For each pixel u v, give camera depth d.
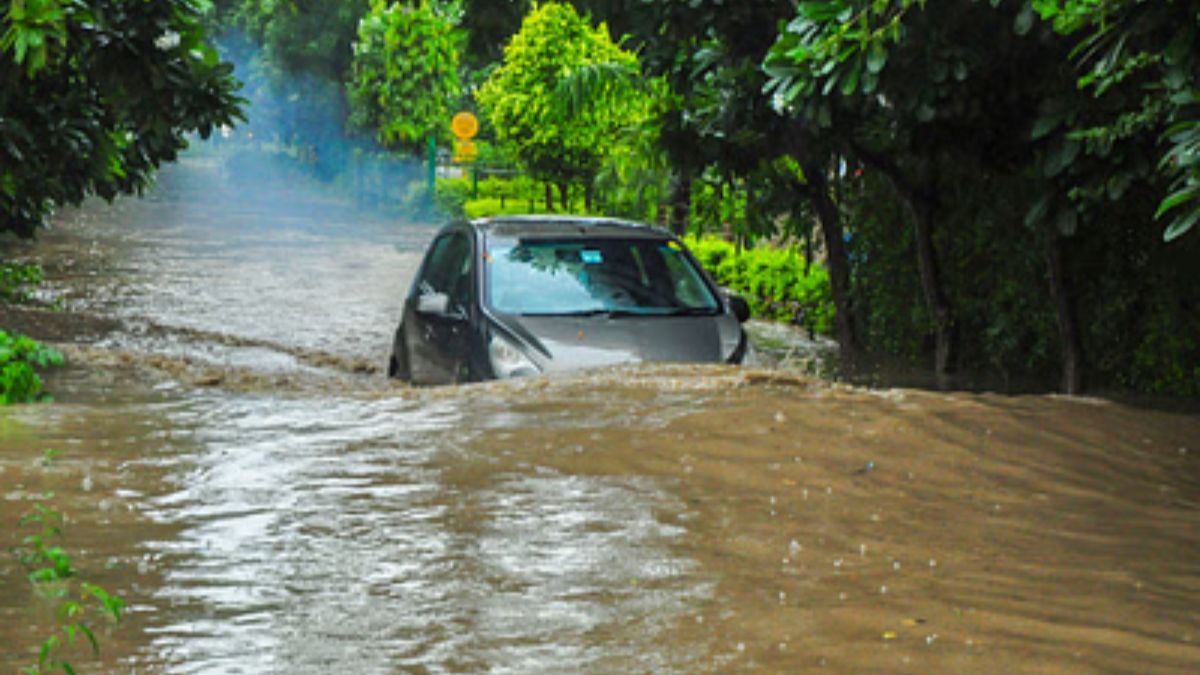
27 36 13.24
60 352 14.23
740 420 9.70
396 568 6.40
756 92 16.59
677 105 19.75
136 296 25.17
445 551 6.69
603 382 11.31
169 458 8.66
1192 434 9.80
